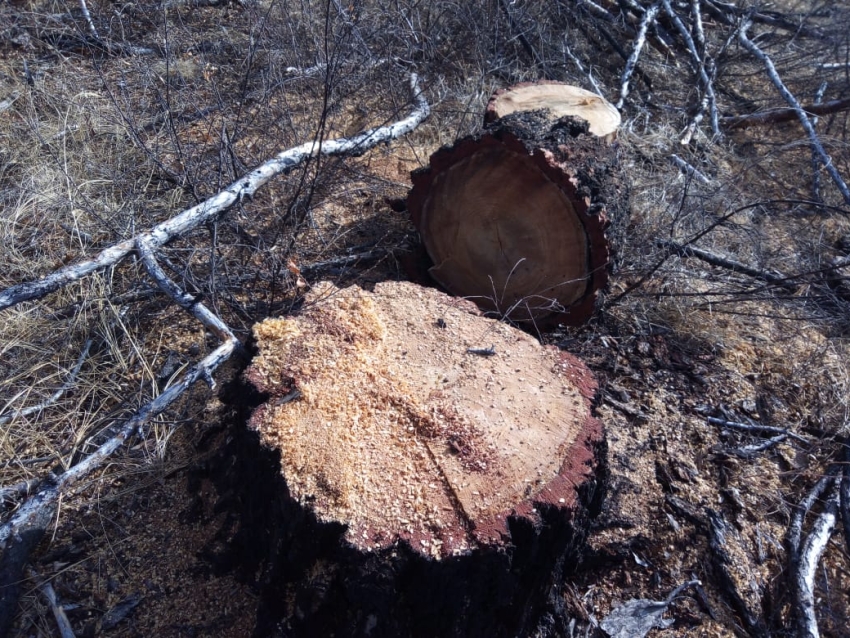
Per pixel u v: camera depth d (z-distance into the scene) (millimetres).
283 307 1433
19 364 1281
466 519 818
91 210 1510
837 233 2002
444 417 913
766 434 1358
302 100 2010
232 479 1034
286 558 873
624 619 1047
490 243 1425
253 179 1411
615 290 1622
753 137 2406
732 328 1597
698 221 1827
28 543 1031
